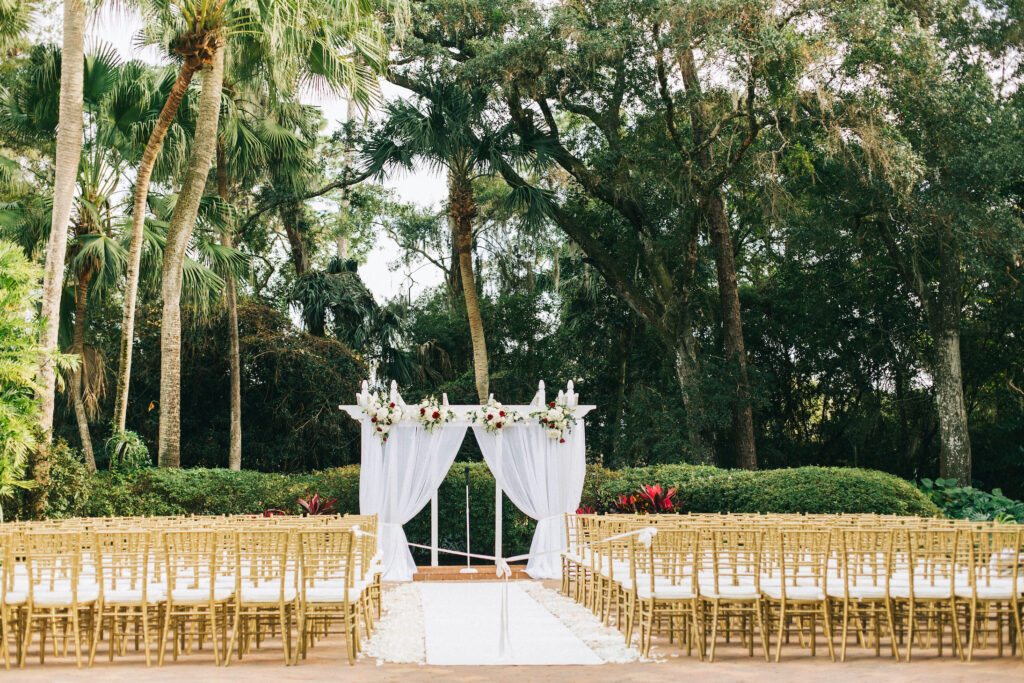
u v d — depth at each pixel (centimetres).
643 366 2127
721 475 1325
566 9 1572
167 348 1404
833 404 2058
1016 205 1802
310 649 688
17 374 1015
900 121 1555
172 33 1354
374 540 847
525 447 1220
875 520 835
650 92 1648
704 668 605
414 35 1709
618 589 769
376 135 1691
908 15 1503
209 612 648
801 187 1772
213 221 1584
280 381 2045
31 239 1434
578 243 1905
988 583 650
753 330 2061
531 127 1781
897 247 1750
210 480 1344
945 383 1697
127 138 1420
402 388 2280
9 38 1389
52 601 611
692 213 1777
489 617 844
